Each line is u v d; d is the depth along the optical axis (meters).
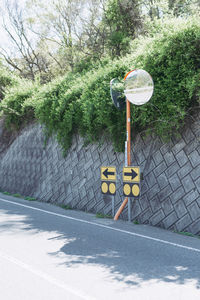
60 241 6.11
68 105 12.39
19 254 5.23
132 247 5.77
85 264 4.74
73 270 4.46
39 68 25.14
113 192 8.52
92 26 19.22
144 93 7.77
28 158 15.28
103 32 18.34
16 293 3.68
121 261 4.91
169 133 8.46
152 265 4.72
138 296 3.61
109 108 9.61
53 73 24.31
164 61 8.37
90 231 7.05
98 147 10.93
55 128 13.05
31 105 15.79
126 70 9.64
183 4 12.51
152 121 8.62
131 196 8.00
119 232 7.02
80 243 5.99
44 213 9.42
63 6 20.61
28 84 18.08
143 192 8.53
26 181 14.73
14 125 17.78
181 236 6.77
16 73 26.30
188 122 8.20
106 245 5.87
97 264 4.74
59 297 3.57
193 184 7.46
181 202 7.54
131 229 7.39
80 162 11.62
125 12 16.95
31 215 8.99
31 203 11.90
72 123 12.25
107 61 14.30
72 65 20.58
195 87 7.61
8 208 10.20
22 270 4.46
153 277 4.21
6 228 7.20
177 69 8.01
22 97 17.22
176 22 8.04
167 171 8.20
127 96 8.05
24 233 6.74
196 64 7.84
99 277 4.20
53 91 13.77
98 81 10.66
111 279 4.12
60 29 21.72
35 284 3.95
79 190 11.05
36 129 15.68
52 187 12.55
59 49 21.25
